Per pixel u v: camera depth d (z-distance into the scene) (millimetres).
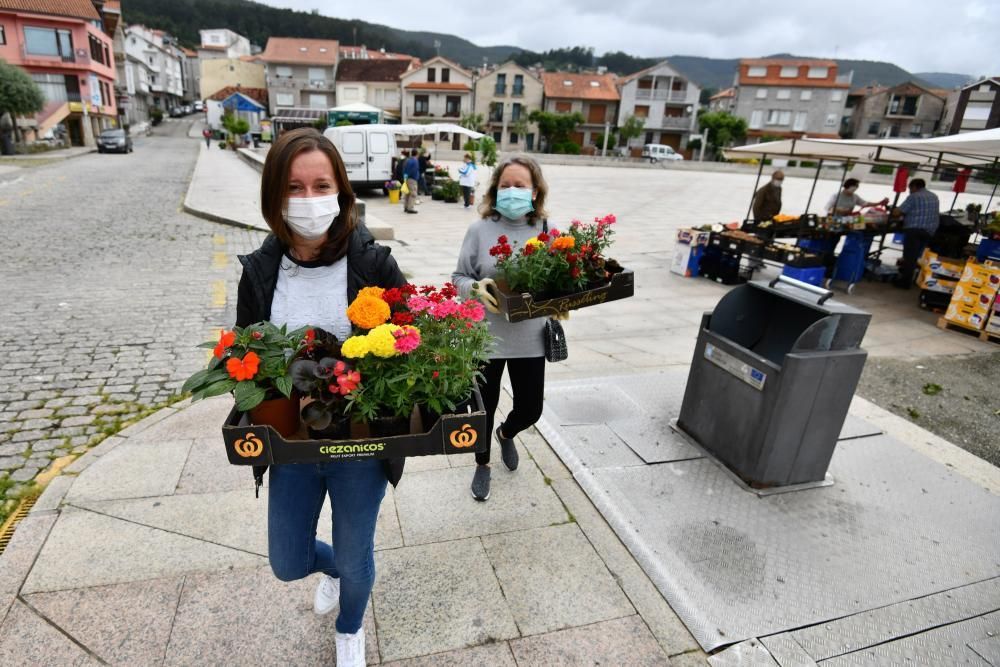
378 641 2158
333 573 2010
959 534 2926
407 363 1640
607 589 2465
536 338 2721
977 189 31234
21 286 6359
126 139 31859
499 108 59062
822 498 3145
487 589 2428
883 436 3893
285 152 1561
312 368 1563
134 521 2684
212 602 2270
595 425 3771
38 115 33906
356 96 60781
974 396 4848
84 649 2037
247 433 1562
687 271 8930
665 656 2164
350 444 1611
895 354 5754
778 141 8484
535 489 3117
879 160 8859
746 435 3182
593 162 42281
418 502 2955
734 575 2547
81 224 10172
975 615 2408
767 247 8031
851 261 8711
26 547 2486
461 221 13656
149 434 3443
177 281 6906
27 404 3811
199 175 19953
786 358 2896
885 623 2342
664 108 60312
